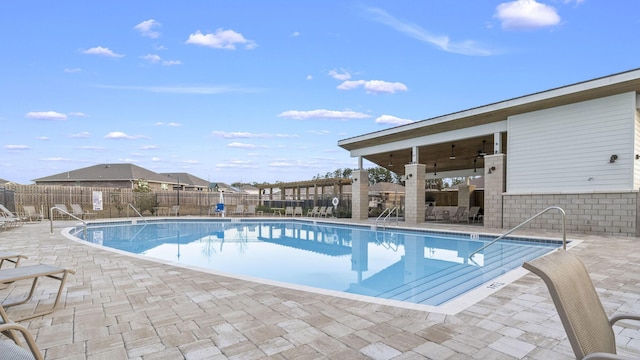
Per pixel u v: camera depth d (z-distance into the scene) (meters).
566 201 11.83
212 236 15.45
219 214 24.88
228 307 4.07
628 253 7.55
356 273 8.11
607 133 11.00
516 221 13.09
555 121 12.16
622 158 10.69
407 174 17.02
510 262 8.59
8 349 1.80
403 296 6.16
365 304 4.15
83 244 9.36
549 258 1.80
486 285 5.02
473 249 10.84
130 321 3.65
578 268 1.93
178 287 4.92
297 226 18.89
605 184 11.02
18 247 8.80
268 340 3.18
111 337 3.26
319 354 2.91
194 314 3.85
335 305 4.12
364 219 19.55
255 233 16.39
